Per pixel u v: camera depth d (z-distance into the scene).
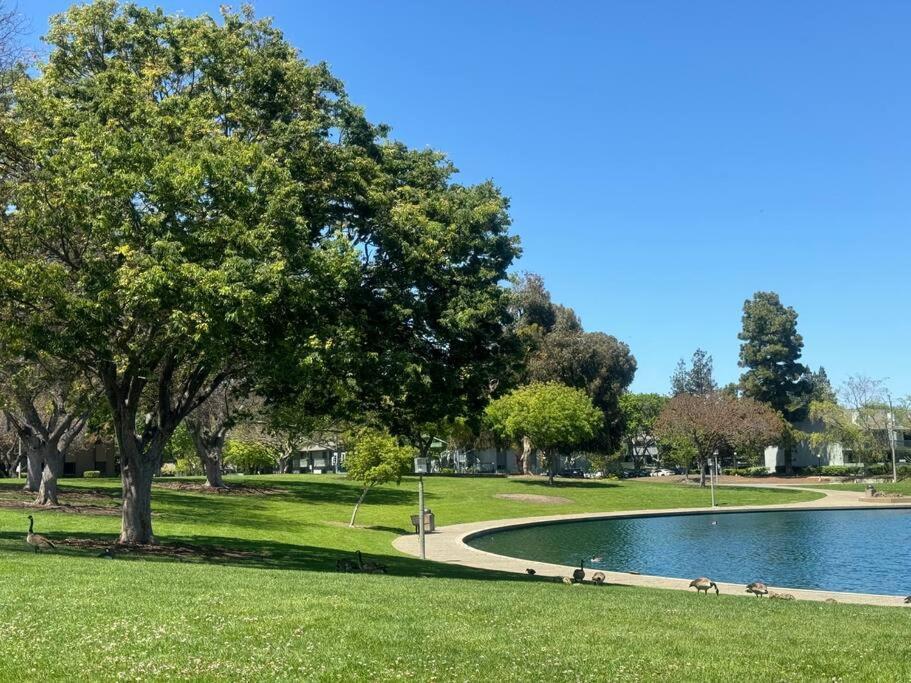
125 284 16.69
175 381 29.22
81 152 17.70
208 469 51.03
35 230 18.81
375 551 30.78
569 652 9.51
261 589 13.42
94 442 65.00
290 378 19.00
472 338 21.61
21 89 19.91
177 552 22.42
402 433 23.97
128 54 21.95
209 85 21.58
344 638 9.62
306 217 20.48
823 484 85.62
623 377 86.94
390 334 21.05
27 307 18.78
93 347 18.55
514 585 17.94
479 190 22.91
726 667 9.09
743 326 108.88
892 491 72.44
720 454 98.19
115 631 9.43
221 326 16.78
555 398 73.38
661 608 14.09
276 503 45.88
